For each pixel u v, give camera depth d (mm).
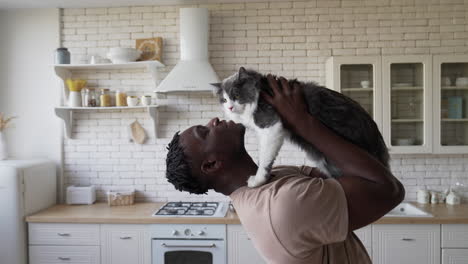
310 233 723
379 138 900
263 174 888
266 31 3137
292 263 754
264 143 928
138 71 3219
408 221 2477
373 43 3086
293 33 3129
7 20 3244
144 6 3191
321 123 817
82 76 3242
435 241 2484
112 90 3232
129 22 3201
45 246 2686
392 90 2830
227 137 898
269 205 753
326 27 3111
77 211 2854
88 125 3244
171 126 3203
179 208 2889
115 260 2625
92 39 3227
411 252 2500
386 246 2514
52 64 2982
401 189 798
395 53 3080
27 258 2732
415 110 2848
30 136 3260
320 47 3121
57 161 3242
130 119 3227
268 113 915
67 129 3176
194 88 2779
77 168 3256
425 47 3066
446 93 2826
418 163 3104
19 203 2674
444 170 3094
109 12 3211
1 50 3254
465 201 3066
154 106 3025
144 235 2607
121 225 2623
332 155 784
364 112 902
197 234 2562
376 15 3082
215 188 939
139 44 3152
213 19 3145
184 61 2932
